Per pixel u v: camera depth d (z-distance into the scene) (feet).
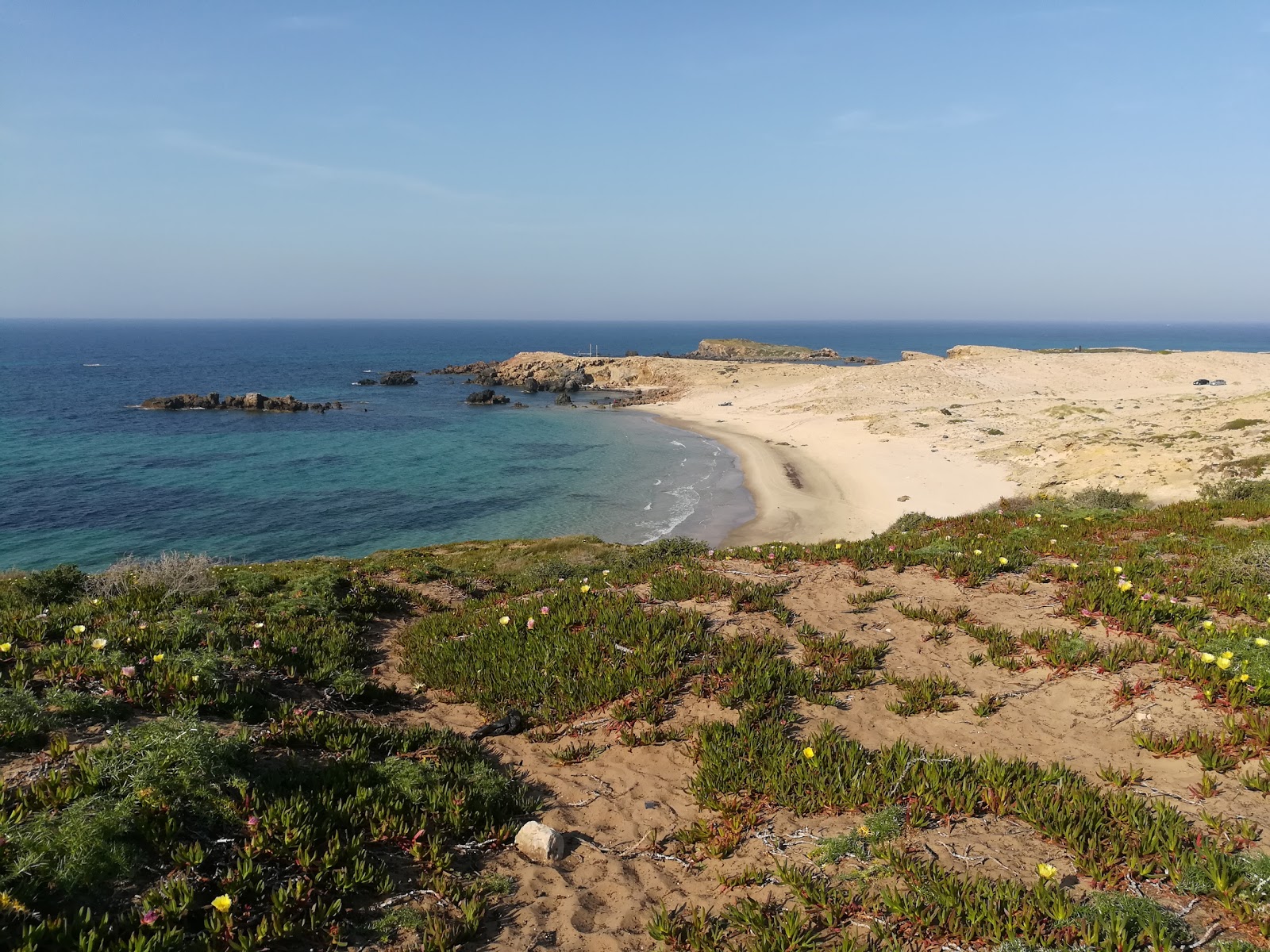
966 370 333.42
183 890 14.33
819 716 24.67
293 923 14.35
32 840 14.37
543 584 44.70
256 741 21.21
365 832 17.74
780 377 379.14
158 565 45.01
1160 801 17.85
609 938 15.02
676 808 20.58
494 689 28.53
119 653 25.14
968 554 39.47
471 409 318.65
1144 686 23.88
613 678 27.66
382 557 77.00
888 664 27.99
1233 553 37.24
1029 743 22.09
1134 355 376.68
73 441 216.54
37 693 21.88
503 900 16.24
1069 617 30.32
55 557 114.62
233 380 426.10
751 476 176.86
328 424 266.36
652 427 265.75
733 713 25.23
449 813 18.85
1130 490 115.75
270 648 29.89
